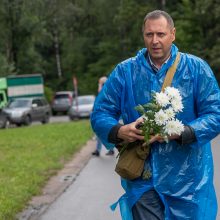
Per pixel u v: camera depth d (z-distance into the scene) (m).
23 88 48.41
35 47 78.31
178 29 50.12
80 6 62.06
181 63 4.73
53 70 83.44
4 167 13.62
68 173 13.18
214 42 49.09
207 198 4.80
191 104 4.73
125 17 60.91
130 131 4.57
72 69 76.94
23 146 19.30
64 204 9.62
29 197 10.01
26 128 29.66
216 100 4.71
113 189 10.95
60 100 58.19
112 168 13.82
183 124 4.62
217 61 45.38
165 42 4.65
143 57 4.79
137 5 60.62
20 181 11.37
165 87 4.70
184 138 4.54
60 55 83.19
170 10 60.38
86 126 28.48
